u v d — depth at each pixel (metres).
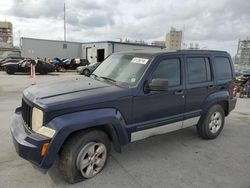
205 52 4.68
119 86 3.56
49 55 35.62
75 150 3.00
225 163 3.91
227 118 6.95
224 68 5.11
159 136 5.08
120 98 3.31
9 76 17.92
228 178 3.44
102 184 3.14
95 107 3.10
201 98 4.53
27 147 2.78
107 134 3.46
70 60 28.50
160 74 3.79
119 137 3.40
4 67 21.77
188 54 4.29
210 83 4.66
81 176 3.16
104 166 3.46
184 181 3.31
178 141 4.83
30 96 3.20
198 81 4.45
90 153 3.16
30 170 3.39
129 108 3.44
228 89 5.18
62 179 3.21
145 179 3.31
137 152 4.21
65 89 3.36
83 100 3.01
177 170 3.61
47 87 3.54
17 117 3.58
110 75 4.01
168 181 3.29
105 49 33.22
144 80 3.56
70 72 25.45
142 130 3.67
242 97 12.03
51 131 2.77
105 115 3.12
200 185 3.22
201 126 4.82
